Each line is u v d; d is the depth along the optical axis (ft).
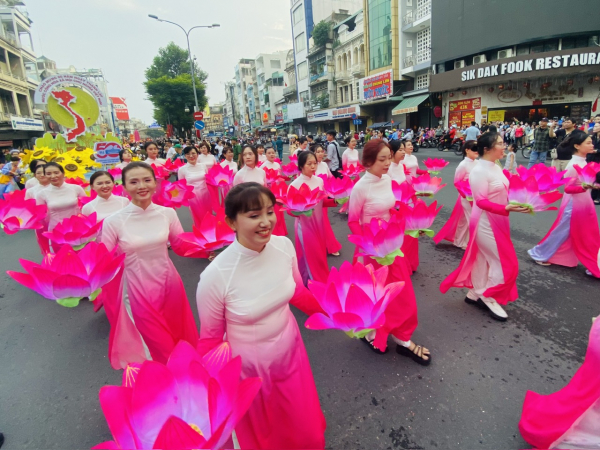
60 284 5.31
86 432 7.54
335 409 7.59
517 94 61.87
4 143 78.59
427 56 77.87
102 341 11.06
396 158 14.17
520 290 12.14
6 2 101.35
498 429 6.81
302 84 140.67
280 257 5.35
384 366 8.84
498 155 9.48
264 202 4.68
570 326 9.97
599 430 5.30
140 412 3.45
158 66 143.54
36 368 9.86
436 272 14.25
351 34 102.78
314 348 9.87
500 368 8.48
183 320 8.84
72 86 33.53
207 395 3.62
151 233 8.13
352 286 4.77
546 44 58.03
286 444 5.48
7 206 10.12
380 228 7.39
